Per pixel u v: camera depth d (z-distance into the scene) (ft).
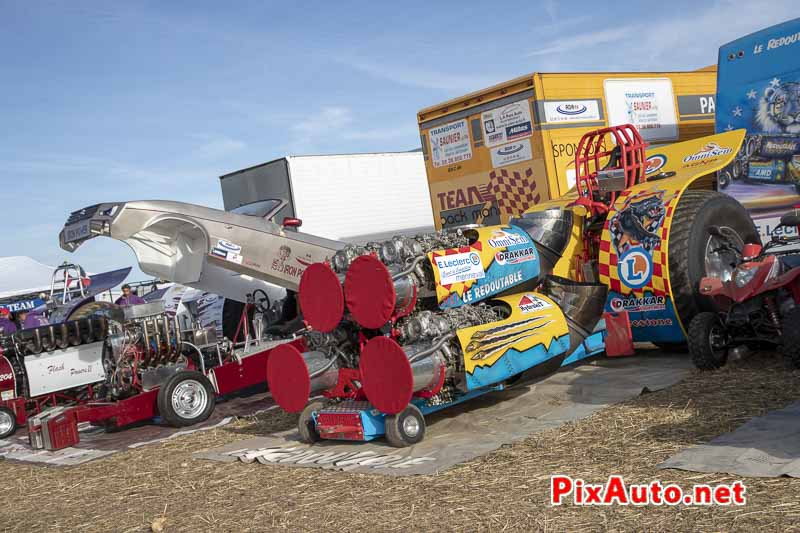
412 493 14.85
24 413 31.42
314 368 20.20
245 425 25.43
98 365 31.96
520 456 16.08
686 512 11.71
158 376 27.89
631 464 14.33
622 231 23.88
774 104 26.45
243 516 15.23
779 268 20.17
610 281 24.14
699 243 22.93
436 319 18.80
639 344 27.25
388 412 18.40
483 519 12.79
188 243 29.63
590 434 16.85
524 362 20.11
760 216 26.76
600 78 33.45
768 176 26.53
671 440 15.38
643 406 18.42
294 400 20.35
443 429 19.72
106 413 26.96
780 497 11.62
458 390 19.70
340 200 49.78
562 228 24.47
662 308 23.18
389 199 52.37
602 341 24.49
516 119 32.17
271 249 29.96
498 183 33.24
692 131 37.40
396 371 18.07
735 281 20.49
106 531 15.79
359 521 13.74
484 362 19.19
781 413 15.87
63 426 26.48
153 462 21.98
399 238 19.45
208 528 14.84
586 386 21.76
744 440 14.48
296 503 15.48
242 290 32.58
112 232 27.40
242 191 51.01
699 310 22.74
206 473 19.47
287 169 47.37
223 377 28.99
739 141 24.95
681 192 23.35
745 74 27.32
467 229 21.39
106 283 51.90
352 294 18.98
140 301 39.45
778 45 26.45
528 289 22.40
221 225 29.04
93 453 24.70
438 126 35.55
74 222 28.43
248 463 19.80
